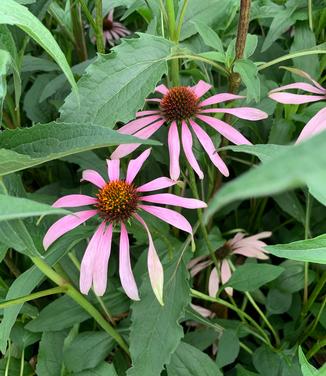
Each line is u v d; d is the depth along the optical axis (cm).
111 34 44
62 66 15
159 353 22
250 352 29
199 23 25
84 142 16
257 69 23
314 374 18
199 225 28
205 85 28
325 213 34
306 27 31
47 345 26
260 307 34
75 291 23
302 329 30
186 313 27
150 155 32
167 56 23
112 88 23
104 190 23
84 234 23
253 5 33
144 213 26
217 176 31
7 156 15
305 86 26
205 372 25
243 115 25
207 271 32
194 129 25
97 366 25
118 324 27
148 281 24
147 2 29
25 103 34
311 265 33
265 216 37
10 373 27
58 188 34
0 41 20
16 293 21
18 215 12
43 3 27
